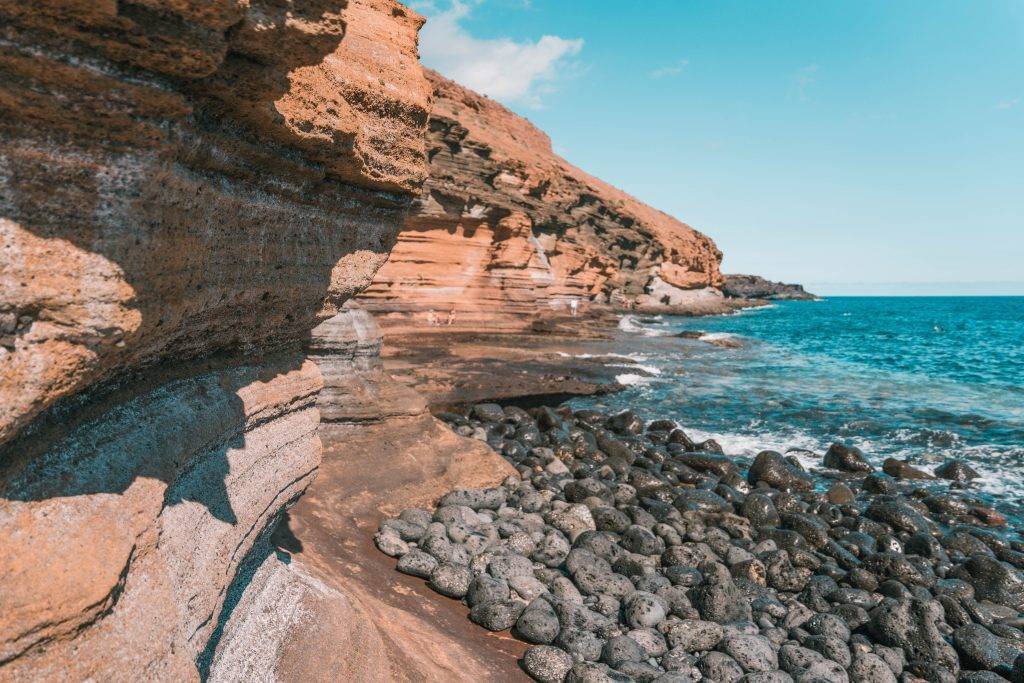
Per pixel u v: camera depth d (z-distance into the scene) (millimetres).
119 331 3061
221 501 4723
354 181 6465
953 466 15789
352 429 11516
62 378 2873
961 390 27062
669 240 86688
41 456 3195
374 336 12781
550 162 70938
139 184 3066
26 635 2639
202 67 3113
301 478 6270
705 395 24953
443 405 20859
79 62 2699
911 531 12188
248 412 5352
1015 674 7262
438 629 7004
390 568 8250
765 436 19453
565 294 57469
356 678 5277
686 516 12148
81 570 2969
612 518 10898
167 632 3426
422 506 10875
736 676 6852
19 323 2713
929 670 7375
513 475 12695
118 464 3652
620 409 22562
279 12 3561
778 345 47438
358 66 6832
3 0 2438
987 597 9656
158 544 3758
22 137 2627
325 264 6406
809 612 8586
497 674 6438
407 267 36844
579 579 8680
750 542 11195
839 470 16281
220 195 4141
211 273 4352
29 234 2688
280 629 5219
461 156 41562
